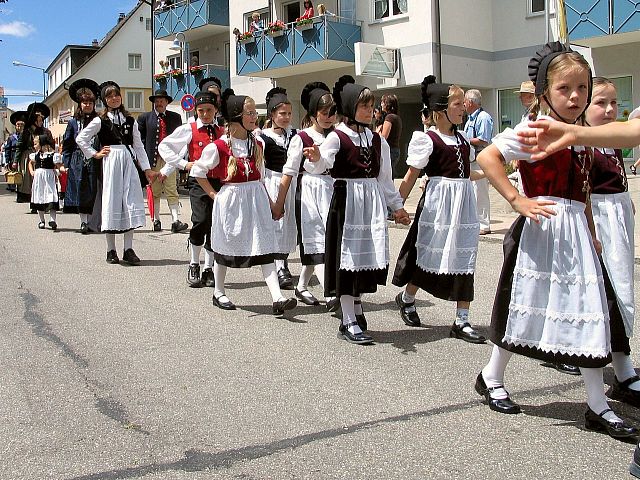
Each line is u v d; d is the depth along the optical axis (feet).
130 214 29.76
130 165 30.01
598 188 14.46
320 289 25.35
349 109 18.34
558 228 12.18
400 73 66.28
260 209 20.97
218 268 22.09
